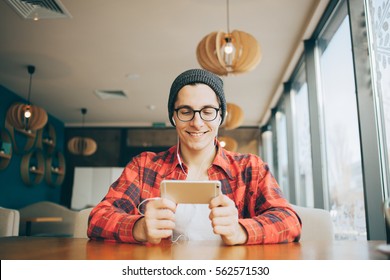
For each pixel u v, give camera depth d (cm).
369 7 231
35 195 616
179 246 85
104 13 316
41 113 484
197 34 354
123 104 601
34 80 488
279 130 572
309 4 305
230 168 128
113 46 383
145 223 86
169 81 489
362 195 244
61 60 420
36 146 610
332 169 311
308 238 142
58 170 684
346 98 276
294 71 431
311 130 338
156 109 630
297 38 364
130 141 737
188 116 118
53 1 294
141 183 126
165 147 730
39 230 495
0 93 509
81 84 504
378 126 219
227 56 273
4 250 78
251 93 534
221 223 84
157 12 315
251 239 87
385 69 209
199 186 87
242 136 727
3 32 352
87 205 678
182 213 120
